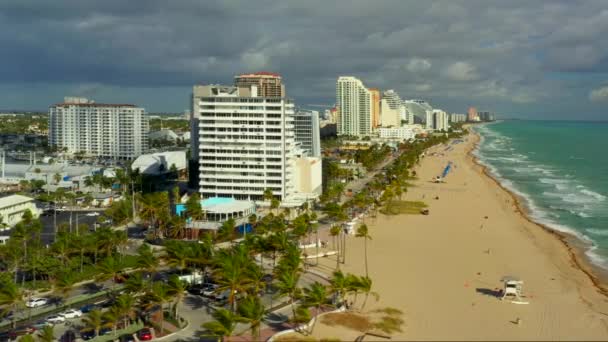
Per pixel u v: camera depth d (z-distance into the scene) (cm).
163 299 12369
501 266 18525
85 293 14938
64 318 13038
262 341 11838
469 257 19562
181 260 14912
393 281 16462
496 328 12962
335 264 18225
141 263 14438
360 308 14050
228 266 13175
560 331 12912
